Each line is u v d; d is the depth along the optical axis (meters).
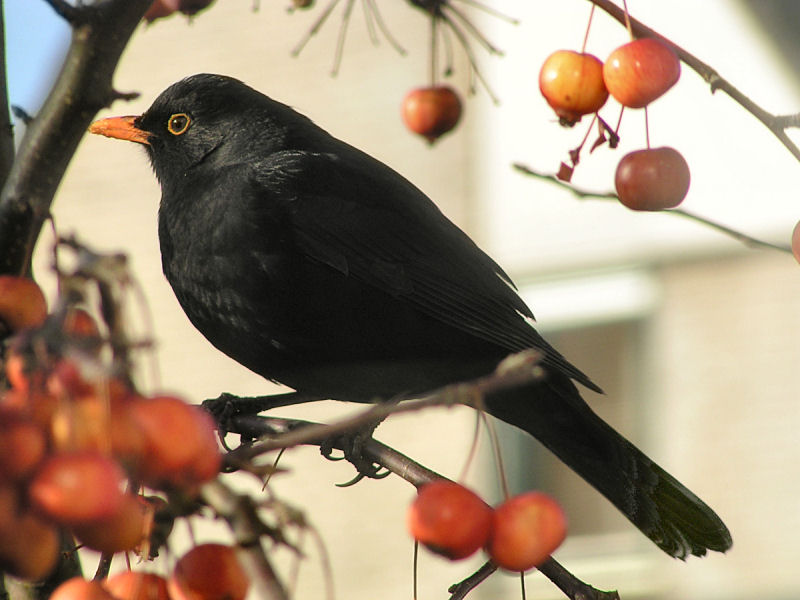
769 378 17.27
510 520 5.09
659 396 17.70
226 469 4.86
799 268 17.45
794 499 16.78
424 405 4.43
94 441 4.03
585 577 17.41
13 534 4.03
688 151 18.27
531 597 17.19
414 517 5.12
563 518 5.16
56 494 3.93
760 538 16.77
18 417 4.00
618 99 7.08
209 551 4.67
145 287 20.84
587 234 18.44
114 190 21.50
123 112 21.56
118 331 4.01
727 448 17.14
